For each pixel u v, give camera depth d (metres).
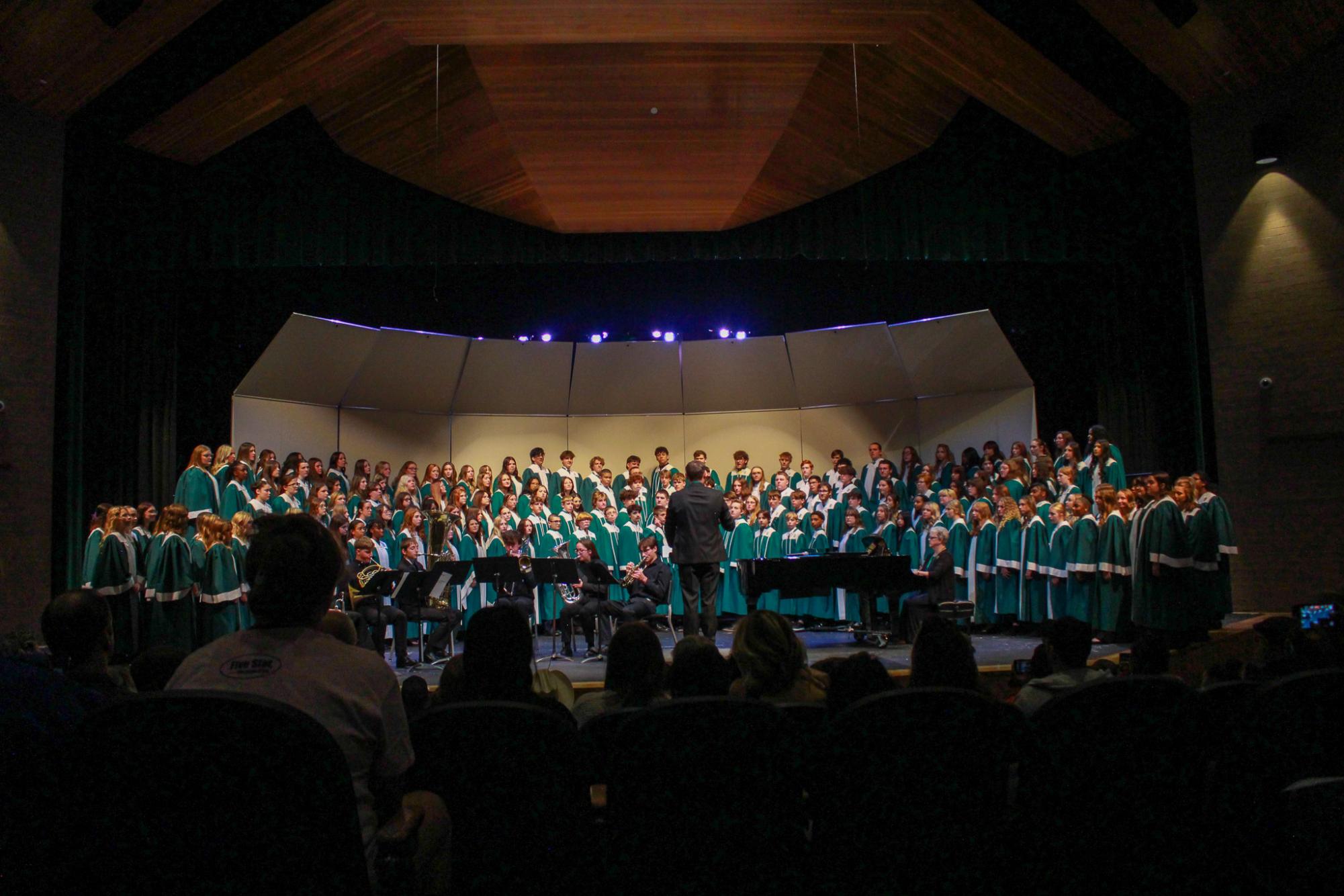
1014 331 12.88
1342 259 8.94
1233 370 9.72
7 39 7.99
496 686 3.06
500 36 8.59
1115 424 11.23
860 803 2.37
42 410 8.96
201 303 11.88
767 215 11.41
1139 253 10.67
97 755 1.76
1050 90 9.66
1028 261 11.12
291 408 13.23
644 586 9.40
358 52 8.82
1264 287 9.50
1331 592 4.43
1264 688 2.57
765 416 14.97
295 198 10.49
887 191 11.18
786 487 13.02
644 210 11.08
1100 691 2.50
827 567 8.62
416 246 10.90
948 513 11.27
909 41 9.00
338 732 1.99
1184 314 10.55
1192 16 8.66
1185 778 2.58
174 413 10.98
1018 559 9.98
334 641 2.11
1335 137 8.93
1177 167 10.15
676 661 3.26
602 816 2.98
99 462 9.97
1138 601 8.09
